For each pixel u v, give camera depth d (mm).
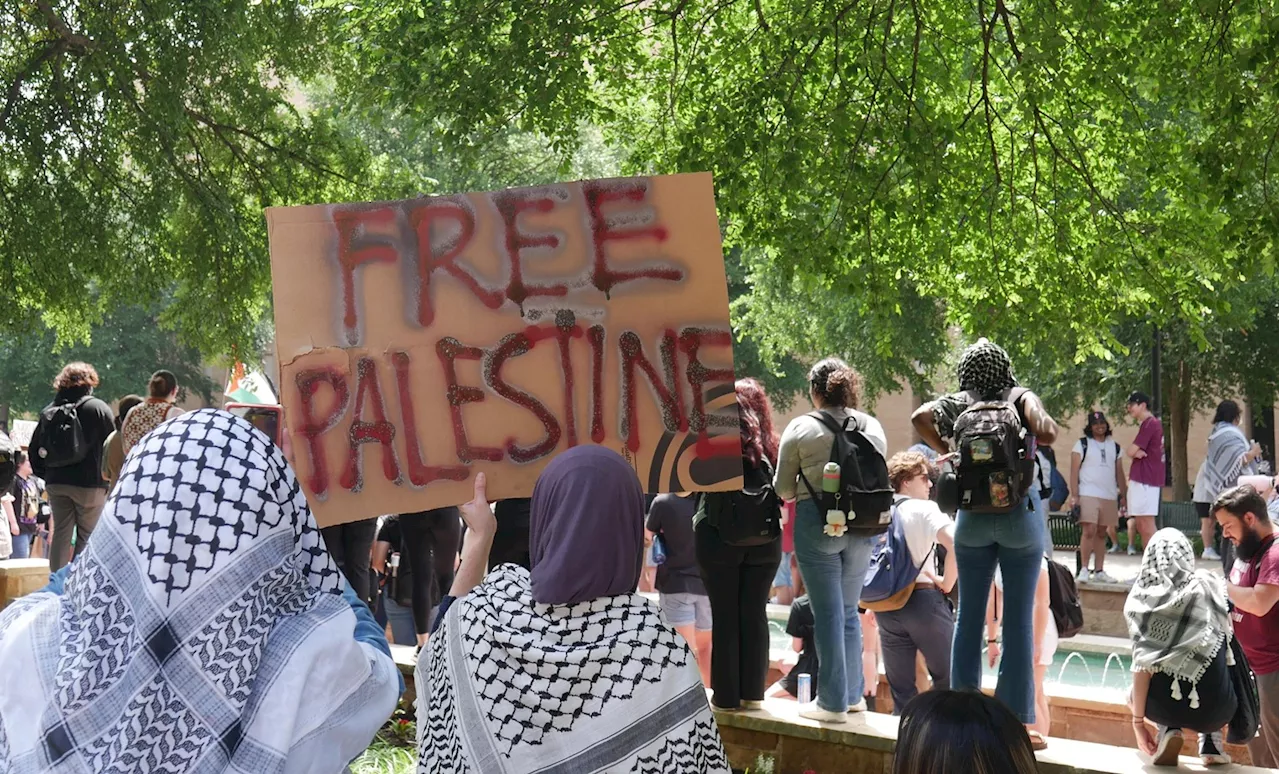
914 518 6000
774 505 5137
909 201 6945
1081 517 12562
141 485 1781
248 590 1767
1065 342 9438
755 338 23516
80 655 1713
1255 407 25562
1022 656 4891
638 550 2398
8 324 12727
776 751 5184
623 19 8219
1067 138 7977
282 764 1729
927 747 2438
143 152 12867
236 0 12430
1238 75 6016
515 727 2277
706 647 6953
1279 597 5754
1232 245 6602
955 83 7969
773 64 7469
